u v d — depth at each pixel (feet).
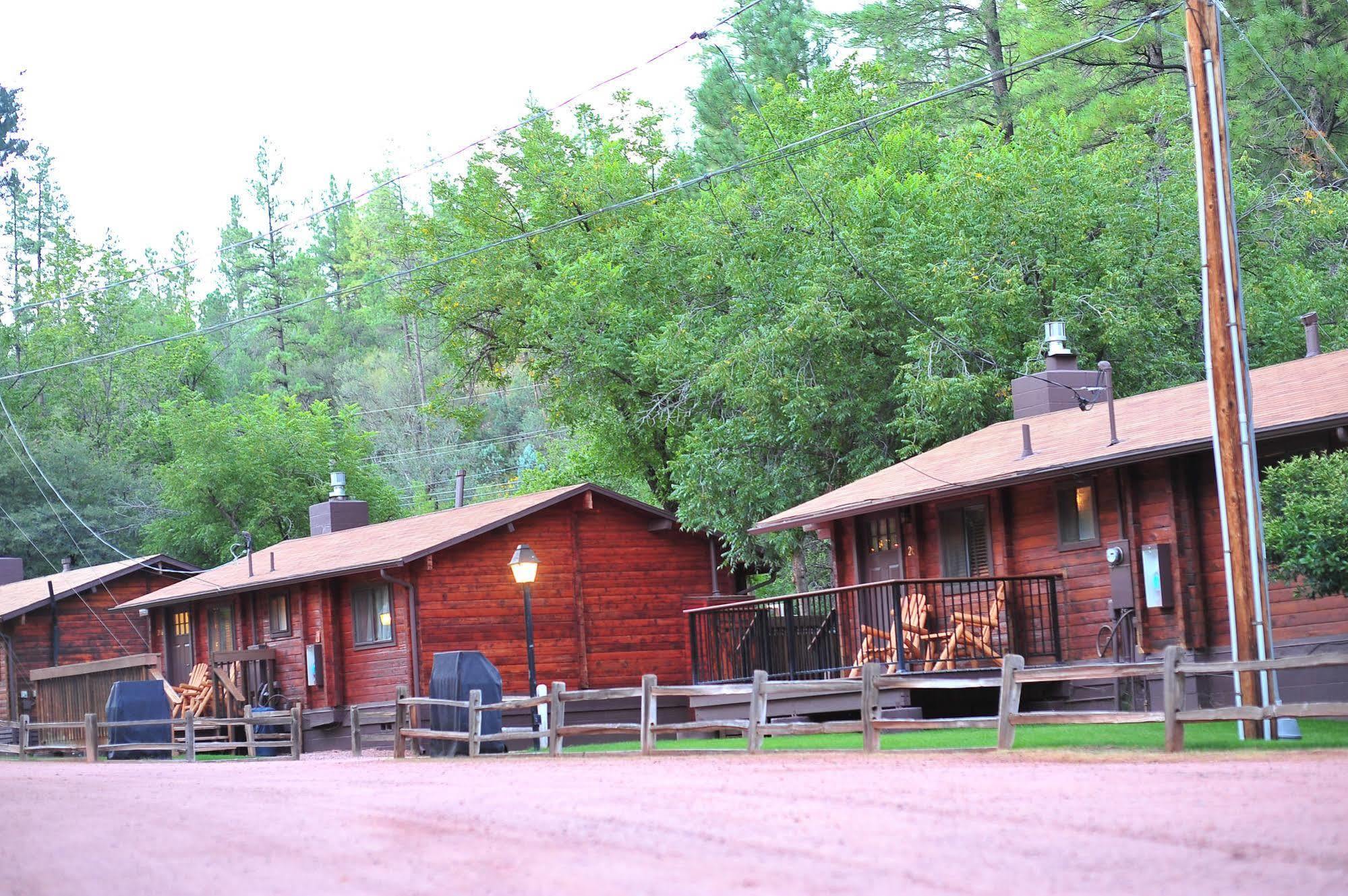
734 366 108.47
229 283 362.33
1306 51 126.11
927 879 26.73
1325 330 109.40
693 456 113.91
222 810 44.52
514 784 50.08
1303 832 30.01
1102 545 74.74
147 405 250.78
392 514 200.54
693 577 117.08
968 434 99.91
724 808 38.29
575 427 145.79
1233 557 54.44
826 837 32.14
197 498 191.72
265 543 190.80
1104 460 68.49
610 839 33.27
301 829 37.99
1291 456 65.41
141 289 318.24
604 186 140.77
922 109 138.72
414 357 294.25
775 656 91.20
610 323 129.18
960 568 83.25
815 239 109.70
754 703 60.39
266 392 254.68
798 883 26.76
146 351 258.98
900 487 81.66
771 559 123.24
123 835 38.52
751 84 189.98
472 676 79.92
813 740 70.03
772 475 111.24
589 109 152.66
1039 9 146.61
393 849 33.35
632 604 114.01
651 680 64.44
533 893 26.71
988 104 166.20
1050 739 59.06
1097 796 37.06
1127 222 105.29
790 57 190.90
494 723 79.87
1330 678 63.87
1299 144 130.72
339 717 114.42
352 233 316.81
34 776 70.23
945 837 31.45
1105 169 108.06
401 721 79.77
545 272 144.97
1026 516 79.66
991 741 60.34
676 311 127.75
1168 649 48.85
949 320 101.71
